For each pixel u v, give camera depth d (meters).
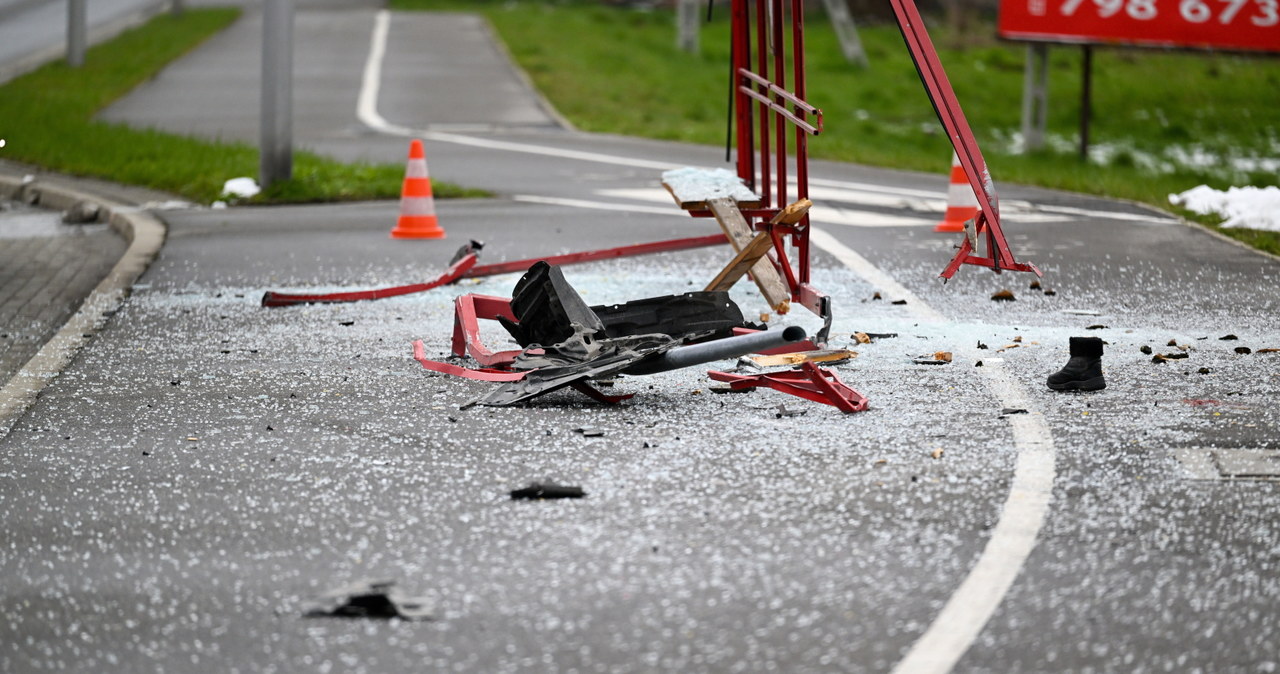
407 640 15.84
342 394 27.08
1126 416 24.73
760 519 19.56
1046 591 17.00
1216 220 53.09
